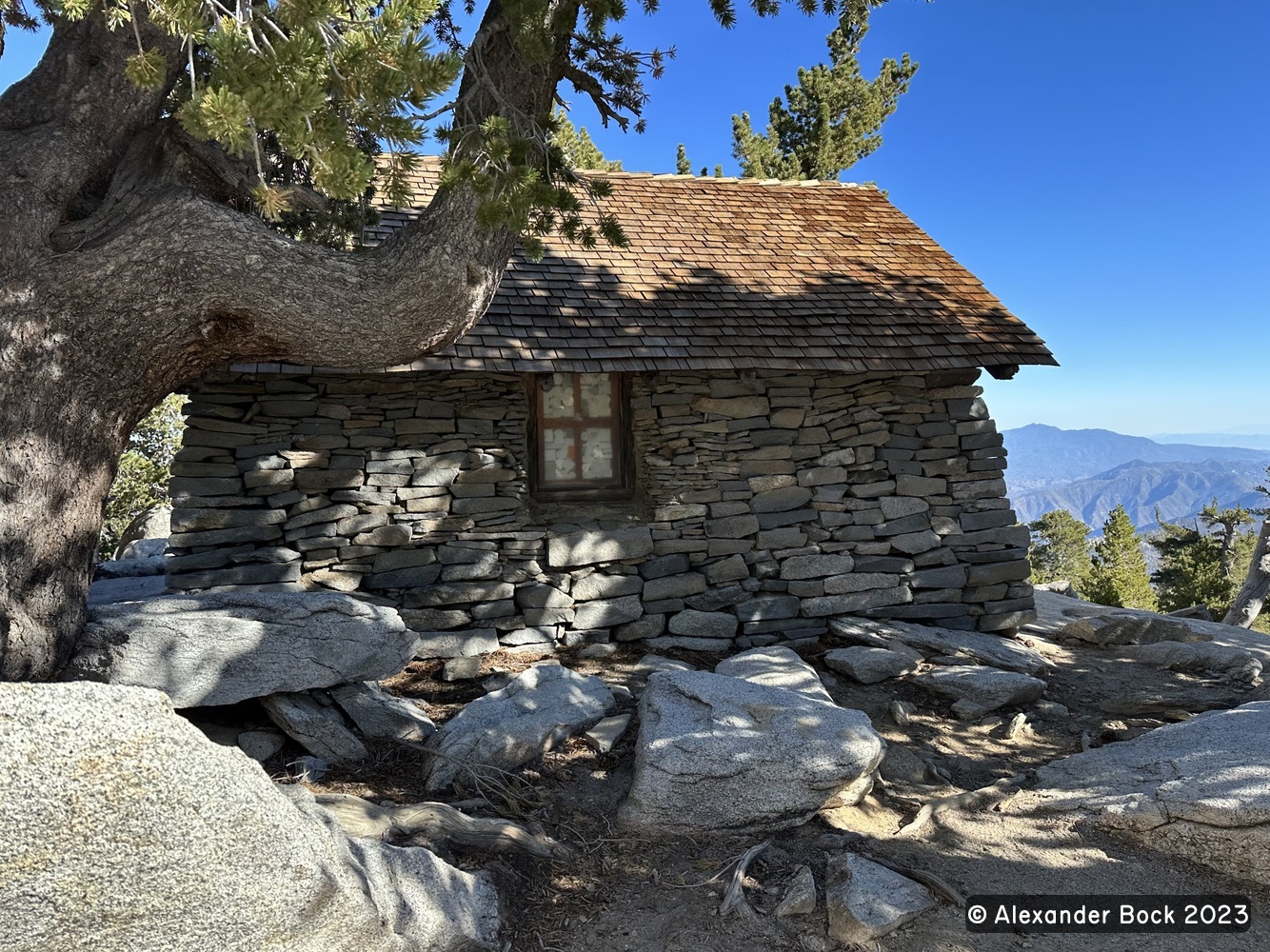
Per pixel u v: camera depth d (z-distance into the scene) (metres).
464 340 7.48
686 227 9.98
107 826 2.66
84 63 5.05
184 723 2.92
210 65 5.59
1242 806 4.43
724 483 8.49
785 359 8.05
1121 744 5.88
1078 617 10.61
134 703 2.78
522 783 5.36
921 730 6.59
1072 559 50.88
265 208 3.70
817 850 4.79
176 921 2.85
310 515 7.52
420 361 7.18
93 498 4.93
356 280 4.98
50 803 2.55
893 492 8.80
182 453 7.23
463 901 3.99
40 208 4.64
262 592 5.83
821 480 8.65
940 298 9.36
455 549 7.88
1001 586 8.98
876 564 8.71
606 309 8.25
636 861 4.71
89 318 4.63
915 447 8.83
